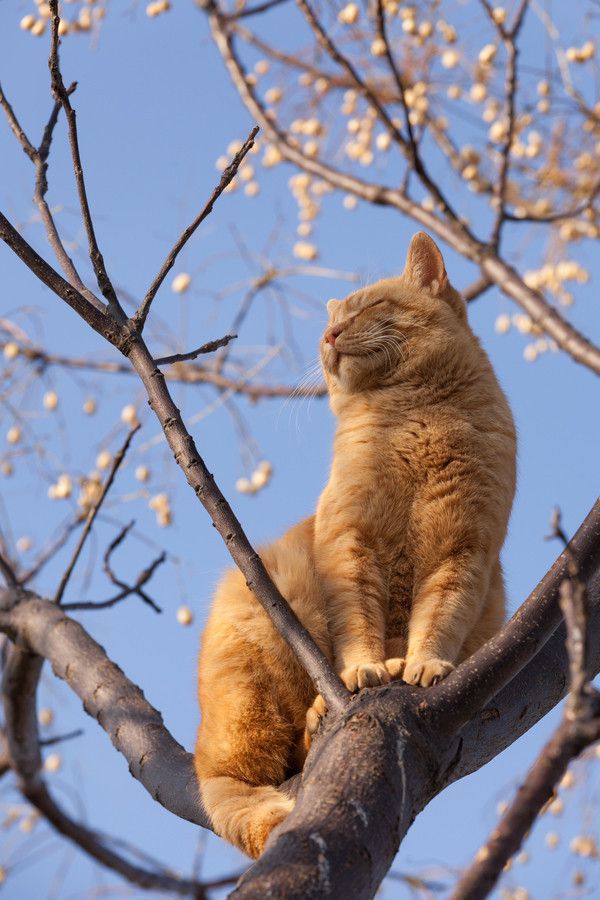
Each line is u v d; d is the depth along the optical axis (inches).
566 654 157.8
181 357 162.2
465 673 133.4
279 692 179.9
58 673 212.5
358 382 225.0
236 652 181.3
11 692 237.0
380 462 200.2
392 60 295.4
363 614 185.3
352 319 229.8
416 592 192.1
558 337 288.2
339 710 135.9
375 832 115.8
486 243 309.7
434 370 219.5
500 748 148.5
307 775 127.4
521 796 93.7
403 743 128.8
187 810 173.8
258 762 178.4
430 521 193.8
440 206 312.3
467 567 189.2
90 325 159.5
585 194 346.6
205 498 150.6
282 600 147.1
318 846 110.7
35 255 157.8
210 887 240.4
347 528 194.2
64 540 276.1
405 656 187.0
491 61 331.9
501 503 199.2
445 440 200.5
